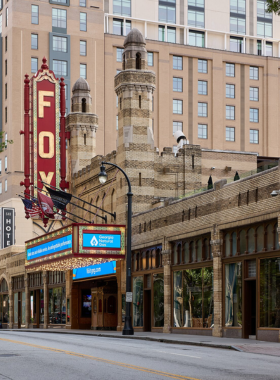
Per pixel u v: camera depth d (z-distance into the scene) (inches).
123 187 1775.3
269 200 1133.1
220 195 1307.8
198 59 3978.8
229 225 1266.0
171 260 1541.6
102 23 3784.5
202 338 1229.1
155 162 1823.3
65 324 2240.4
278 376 609.3
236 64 4060.0
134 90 1797.5
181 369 658.8
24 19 3597.4
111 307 1975.9
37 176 2233.0
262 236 1175.0
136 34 1840.6
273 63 4121.6
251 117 4065.0
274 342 1087.6
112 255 1712.6
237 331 1237.1
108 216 1920.5
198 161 1862.7
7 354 821.2
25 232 3435.0
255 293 1231.5
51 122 2279.8
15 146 3481.8
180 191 1831.9
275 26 4311.0
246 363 734.5
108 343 1069.8
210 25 4148.6
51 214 1891.0
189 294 1451.8
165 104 3858.3
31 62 3590.1
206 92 3971.5
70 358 765.9
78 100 2300.7
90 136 2278.5
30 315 2684.5
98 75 3732.8
